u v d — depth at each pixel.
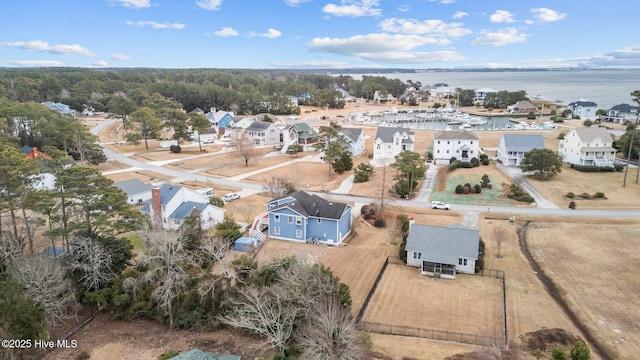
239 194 72.38
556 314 35.03
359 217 60.66
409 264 45.94
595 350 30.16
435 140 93.69
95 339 32.41
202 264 39.53
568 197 66.38
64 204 40.19
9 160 41.28
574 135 87.56
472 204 65.50
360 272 43.97
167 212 57.47
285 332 29.41
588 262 44.81
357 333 29.14
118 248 39.56
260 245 50.03
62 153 64.31
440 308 36.47
